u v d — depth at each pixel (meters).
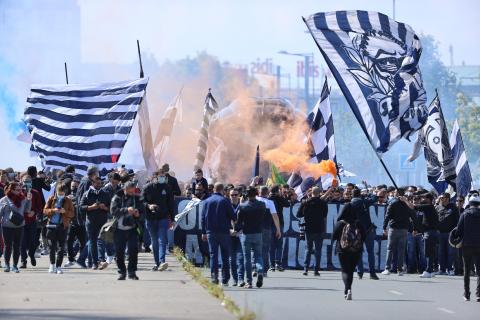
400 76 73.62
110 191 60.78
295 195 72.19
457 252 70.12
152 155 75.56
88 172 60.97
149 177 71.00
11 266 63.44
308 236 65.81
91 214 60.72
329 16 73.94
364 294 53.31
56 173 72.31
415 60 73.44
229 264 60.31
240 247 55.66
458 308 47.19
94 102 72.62
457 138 80.69
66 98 72.88
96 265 61.69
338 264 71.75
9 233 58.62
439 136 80.56
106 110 72.56
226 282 55.31
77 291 49.16
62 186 59.12
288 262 71.69
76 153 72.75
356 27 73.75
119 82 72.94
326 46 73.94
